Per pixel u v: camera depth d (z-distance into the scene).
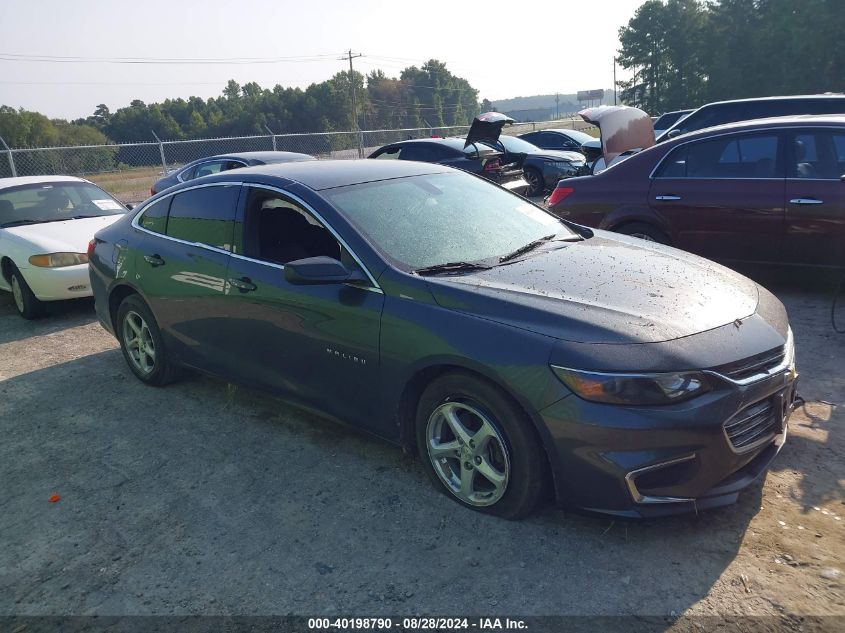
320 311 3.45
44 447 4.12
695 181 6.15
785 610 2.41
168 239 4.49
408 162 4.53
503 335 2.83
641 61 77.31
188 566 2.89
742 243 5.98
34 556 3.04
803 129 5.71
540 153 14.45
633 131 8.25
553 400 2.68
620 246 3.86
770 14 56.16
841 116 5.81
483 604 2.54
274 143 21.42
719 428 2.64
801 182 5.64
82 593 2.77
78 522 3.29
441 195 4.04
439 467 3.19
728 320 2.94
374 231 3.50
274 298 3.68
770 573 2.59
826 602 2.43
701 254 6.25
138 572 2.88
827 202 5.49
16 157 18.25
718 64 58.88
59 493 3.57
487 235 3.78
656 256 3.67
